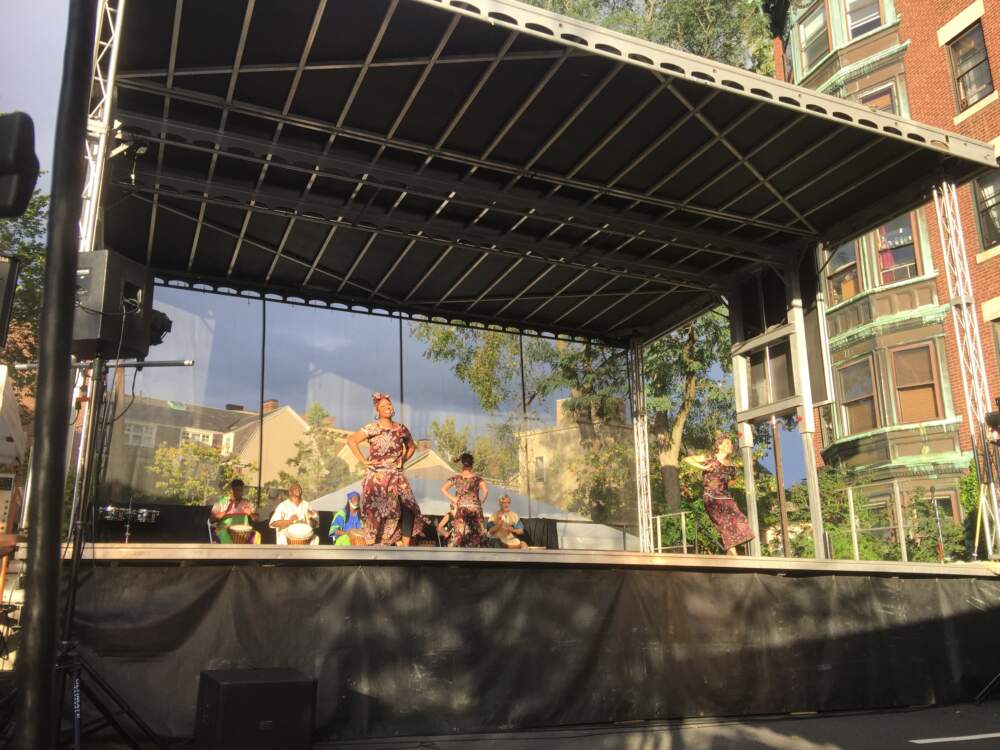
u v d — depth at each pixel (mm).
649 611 7414
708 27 20922
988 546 9172
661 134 8734
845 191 9914
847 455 19047
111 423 6754
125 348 5621
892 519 16859
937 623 8656
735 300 12180
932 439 17312
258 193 9555
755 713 7566
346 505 11469
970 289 9469
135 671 5715
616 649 7188
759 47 21422
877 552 16172
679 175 9547
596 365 14609
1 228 18688
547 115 8430
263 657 6070
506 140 8836
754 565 7777
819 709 7832
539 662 6875
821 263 11094
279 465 11648
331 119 8438
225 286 11859
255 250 11070
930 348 17656
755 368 11828
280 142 8750
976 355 9328
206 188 9320
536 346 14453
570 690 6906
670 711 7230
